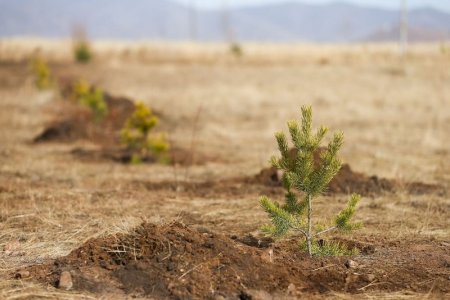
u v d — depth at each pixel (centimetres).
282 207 682
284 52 5997
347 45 8381
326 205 900
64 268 619
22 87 2611
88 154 1331
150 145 1286
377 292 588
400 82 3114
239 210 876
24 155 1310
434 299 571
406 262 659
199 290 571
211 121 1914
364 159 1306
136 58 4956
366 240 743
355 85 2998
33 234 760
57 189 992
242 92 2655
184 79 3259
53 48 5903
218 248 620
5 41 6819
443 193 996
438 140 1564
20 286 595
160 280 585
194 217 843
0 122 1788
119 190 988
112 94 2497
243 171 1175
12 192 966
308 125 659
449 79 3216
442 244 727
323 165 658
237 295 565
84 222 806
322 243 702
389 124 1850
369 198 948
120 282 592
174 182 1066
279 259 645
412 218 841
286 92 2688
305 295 577
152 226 662
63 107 2095
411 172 1176
